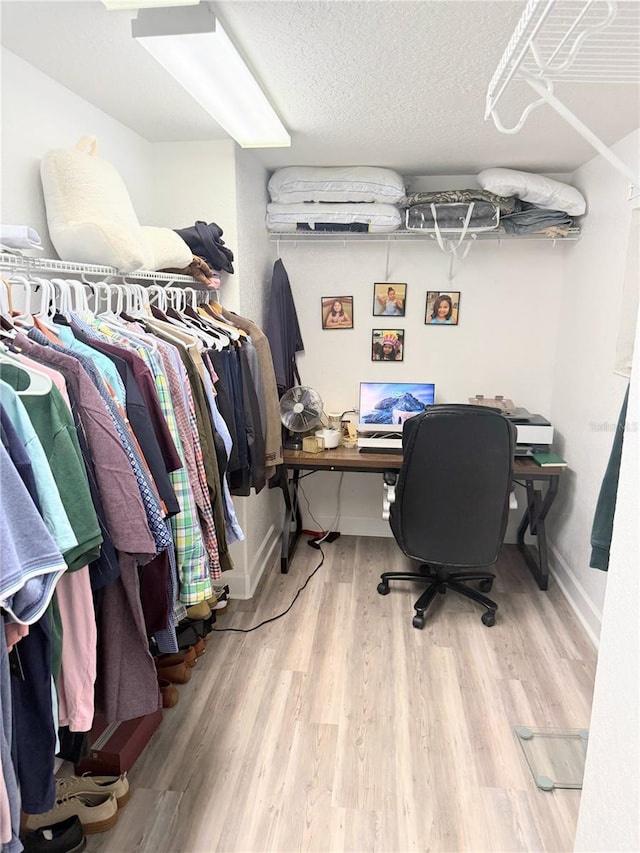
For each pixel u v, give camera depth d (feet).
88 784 5.37
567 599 9.27
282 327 10.04
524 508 11.28
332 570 10.27
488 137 7.79
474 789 5.61
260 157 9.15
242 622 8.56
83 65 5.50
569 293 9.91
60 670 3.68
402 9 4.39
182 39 4.54
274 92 6.10
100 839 5.08
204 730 6.38
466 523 8.02
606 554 5.02
